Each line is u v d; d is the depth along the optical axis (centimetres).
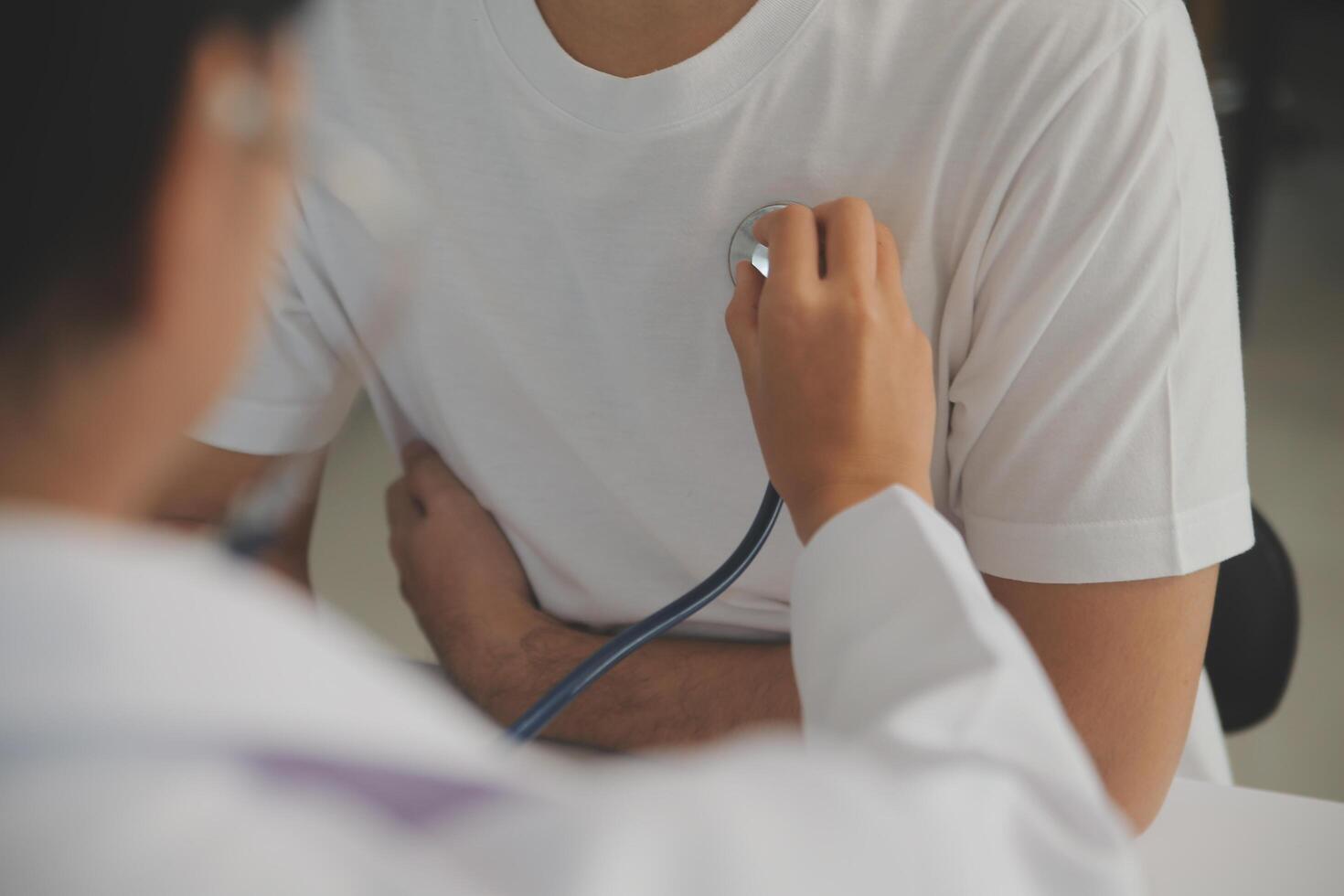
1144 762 82
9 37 30
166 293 33
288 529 96
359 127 88
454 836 33
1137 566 79
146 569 32
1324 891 79
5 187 31
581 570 98
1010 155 75
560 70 80
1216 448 79
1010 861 37
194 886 28
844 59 76
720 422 87
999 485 81
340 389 98
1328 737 199
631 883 31
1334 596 224
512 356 91
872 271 67
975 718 40
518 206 86
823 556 52
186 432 37
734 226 81
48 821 28
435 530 102
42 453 34
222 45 32
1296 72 456
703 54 77
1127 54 73
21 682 30
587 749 93
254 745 31
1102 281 75
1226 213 78
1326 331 301
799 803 34
